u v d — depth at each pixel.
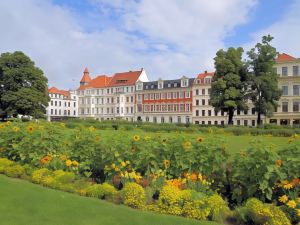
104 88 112.81
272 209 6.80
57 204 7.79
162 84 98.25
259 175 7.76
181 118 93.31
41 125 12.12
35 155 11.03
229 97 49.56
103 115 112.62
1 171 11.14
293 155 8.06
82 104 118.56
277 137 32.50
